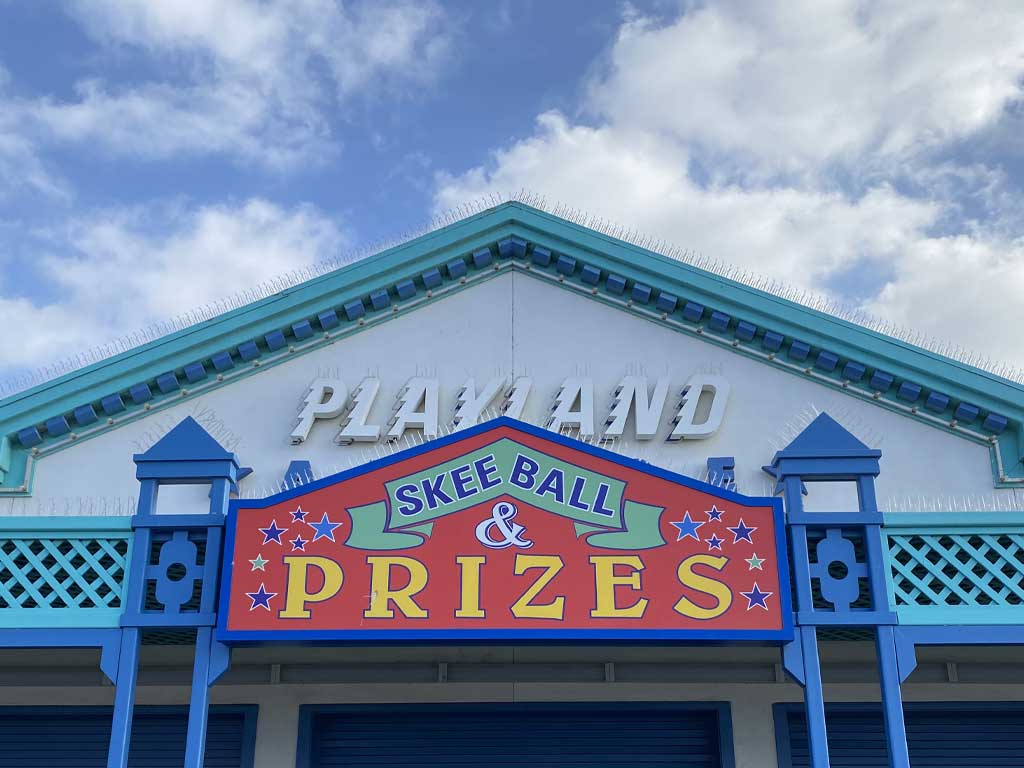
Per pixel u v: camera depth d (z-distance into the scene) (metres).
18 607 10.12
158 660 12.51
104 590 10.80
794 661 9.68
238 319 13.69
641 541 9.84
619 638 9.50
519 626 9.55
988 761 12.36
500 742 12.59
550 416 13.28
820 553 10.06
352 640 9.61
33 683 12.62
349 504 10.02
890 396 13.30
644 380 13.43
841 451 10.30
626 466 10.12
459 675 12.61
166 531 10.35
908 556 10.55
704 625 9.56
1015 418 12.88
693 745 12.55
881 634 9.80
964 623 9.87
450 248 14.02
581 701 12.48
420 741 12.60
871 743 12.45
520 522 9.92
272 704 12.49
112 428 13.52
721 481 12.77
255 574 9.82
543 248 14.05
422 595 9.69
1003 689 12.39
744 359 13.62
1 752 12.55
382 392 13.59
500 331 13.86
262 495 13.05
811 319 13.42
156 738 12.57
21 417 13.29
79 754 12.54
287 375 13.74
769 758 12.16
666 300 13.76
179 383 13.66
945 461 12.96
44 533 10.41
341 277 13.85
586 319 13.90
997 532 10.25
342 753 12.55
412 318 13.98
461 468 10.15
